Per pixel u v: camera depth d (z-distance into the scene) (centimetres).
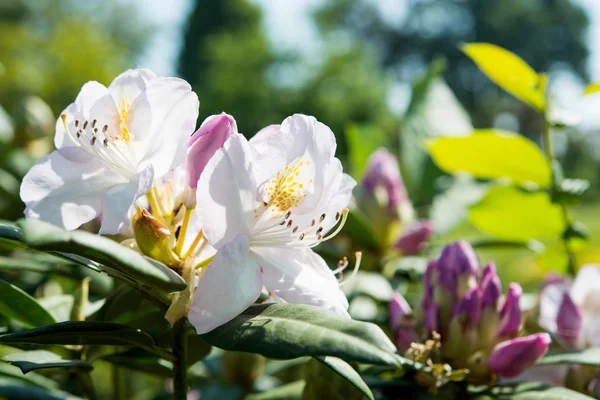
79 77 423
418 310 56
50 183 47
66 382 68
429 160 82
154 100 47
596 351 55
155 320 54
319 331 43
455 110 84
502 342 54
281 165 47
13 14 878
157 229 46
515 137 66
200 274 47
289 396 59
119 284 60
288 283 47
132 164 47
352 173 87
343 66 835
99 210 47
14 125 90
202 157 47
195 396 81
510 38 1281
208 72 905
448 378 53
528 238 72
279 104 838
